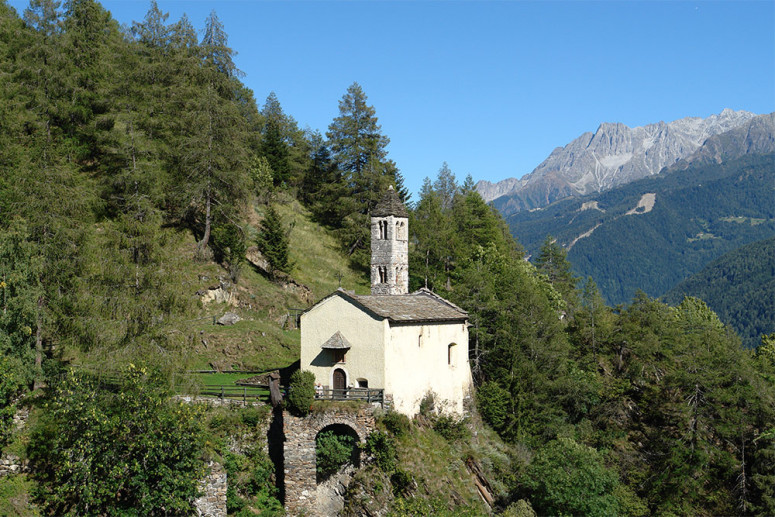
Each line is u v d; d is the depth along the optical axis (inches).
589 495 1624.0
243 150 2610.7
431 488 1492.4
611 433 2234.3
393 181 3216.0
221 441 1440.7
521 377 2178.9
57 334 1480.1
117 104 2517.2
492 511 1612.9
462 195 3969.0
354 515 1450.5
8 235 1411.2
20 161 1939.0
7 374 1312.7
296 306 2534.5
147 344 1445.6
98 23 2785.4
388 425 1520.7
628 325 2559.1
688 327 2859.3
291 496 1473.9
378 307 1637.6
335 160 3376.0
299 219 3356.3
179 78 2728.8
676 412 2193.7
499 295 2434.8
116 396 1289.4
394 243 1902.1
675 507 1985.7
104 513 1261.1
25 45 2571.4
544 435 2111.2
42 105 2384.4
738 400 2187.5
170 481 1238.9
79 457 1240.8
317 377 1667.1
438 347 1790.1
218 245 2524.6
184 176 2529.5
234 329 2193.7
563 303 3294.8
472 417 1932.8
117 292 1460.4
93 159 2637.8
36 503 1267.2
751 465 2071.9
